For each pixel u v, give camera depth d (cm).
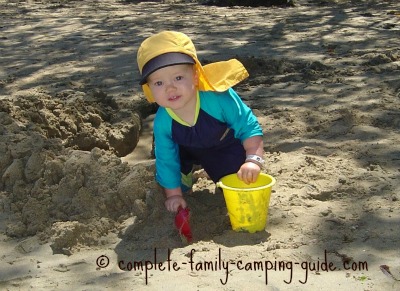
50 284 202
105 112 340
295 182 258
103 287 198
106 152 268
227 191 222
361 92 374
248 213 222
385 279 194
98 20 719
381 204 240
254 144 230
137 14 770
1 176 264
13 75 455
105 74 448
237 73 231
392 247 212
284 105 356
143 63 216
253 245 217
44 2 916
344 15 717
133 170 251
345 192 250
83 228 227
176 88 216
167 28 649
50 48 556
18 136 277
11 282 204
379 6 793
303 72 425
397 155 283
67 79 436
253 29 627
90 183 247
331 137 307
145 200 243
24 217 239
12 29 671
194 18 722
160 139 232
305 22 668
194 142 233
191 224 231
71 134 310
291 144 299
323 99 364
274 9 802
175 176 233
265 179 233
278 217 234
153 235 228
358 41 540
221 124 231
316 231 223
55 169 255
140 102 366
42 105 323
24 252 222
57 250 221
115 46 554
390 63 444
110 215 241
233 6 848
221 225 234
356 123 323
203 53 507
